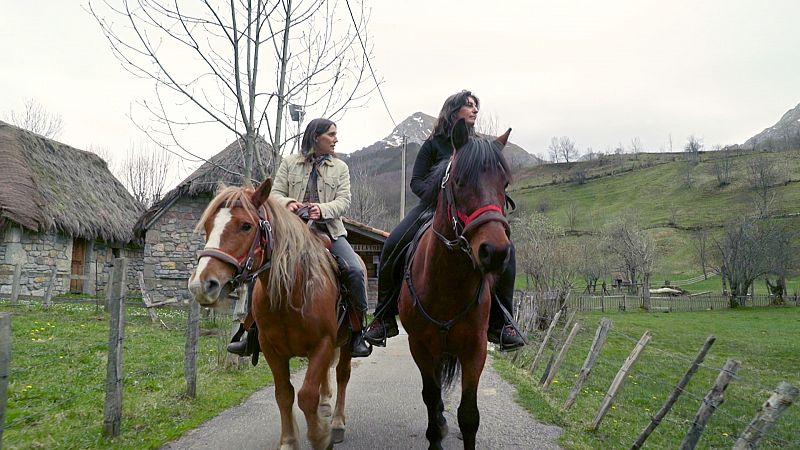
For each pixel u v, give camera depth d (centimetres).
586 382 1070
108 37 680
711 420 907
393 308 465
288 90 777
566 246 2692
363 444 464
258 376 734
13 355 750
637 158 12638
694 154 11100
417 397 662
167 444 438
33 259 1727
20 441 405
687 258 6141
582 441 498
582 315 2752
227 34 714
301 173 457
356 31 804
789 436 828
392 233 457
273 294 343
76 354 780
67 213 1838
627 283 4959
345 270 418
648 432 508
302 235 365
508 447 462
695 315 3225
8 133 1923
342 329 424
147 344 934
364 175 3378
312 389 350
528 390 716
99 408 516
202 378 679
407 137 2470
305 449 432
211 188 1647
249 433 476
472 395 348
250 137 738
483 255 283
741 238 4041
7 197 1642
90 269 2069
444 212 336
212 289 292
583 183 10956
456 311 352
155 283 1719
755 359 1703
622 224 5444
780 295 3975
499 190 304
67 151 2300
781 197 7238
